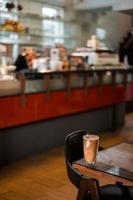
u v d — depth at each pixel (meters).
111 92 5.59
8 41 6.40
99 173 1.65
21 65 4.77
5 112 3.72
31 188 3.21
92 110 5.31
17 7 6.37
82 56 5.38
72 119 4.92
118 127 5.99
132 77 6.66
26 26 6.79
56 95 4.40
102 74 5.26
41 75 4.16
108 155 1.90
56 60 4.79
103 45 8.42
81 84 4.89
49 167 3.82
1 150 3.84
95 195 1.58
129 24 9.80
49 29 7.32
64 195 3.06
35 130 4.29
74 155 2.08
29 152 4.23
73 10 7.82
